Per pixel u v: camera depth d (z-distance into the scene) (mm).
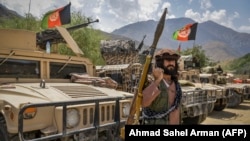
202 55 41250
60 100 4250
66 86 5094
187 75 14203
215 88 12344
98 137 4891
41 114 4066
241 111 14648
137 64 8641
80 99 4441
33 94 4344
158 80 2502
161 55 2672
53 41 7441
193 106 8727
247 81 23703
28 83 5270
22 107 3637
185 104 8289
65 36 6973
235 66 93938
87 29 20359
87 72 6805
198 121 9508
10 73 5301
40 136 4086
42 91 4516
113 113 4867
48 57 5891
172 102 2617
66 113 4082
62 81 6074
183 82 10242
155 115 2574
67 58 6293
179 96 2650
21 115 3623
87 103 4332
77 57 6551
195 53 40906
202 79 16594
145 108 2641
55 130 4105
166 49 2684
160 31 2512
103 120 4684
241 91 16203
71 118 4211
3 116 4129
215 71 20969
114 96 4984
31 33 5828
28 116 3914
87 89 5141
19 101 4031
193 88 9742
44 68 5820
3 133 4105
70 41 6973
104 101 4598
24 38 5695
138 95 2539
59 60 6129
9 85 4809
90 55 19734
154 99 2545
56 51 7660
